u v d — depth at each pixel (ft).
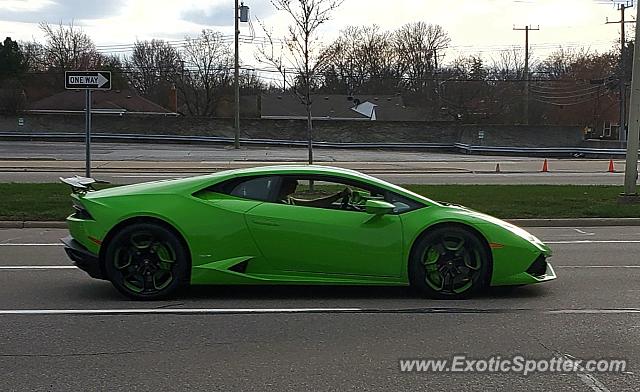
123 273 22.41
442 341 18.26
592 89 234.17
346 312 21.12
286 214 22.21
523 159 133.69
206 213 22.21
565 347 17.83
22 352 17.21
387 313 21.03
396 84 266.98
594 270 28.50
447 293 22.62
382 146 165.58
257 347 17.69
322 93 257.55
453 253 22.63
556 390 14.90
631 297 23.45
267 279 22.22
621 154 150.41
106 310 21.27
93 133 162.61
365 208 22.27
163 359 16.72
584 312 21.34
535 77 236.02
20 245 34.55
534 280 22.84
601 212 46.52
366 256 22.27
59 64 263.70
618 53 187.62
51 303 22.17
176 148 144.56
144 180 72.54
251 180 22.94
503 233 22.62
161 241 22.27
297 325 19.71
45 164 93.76
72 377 15.46
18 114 163.02
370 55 265.95
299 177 23.04
